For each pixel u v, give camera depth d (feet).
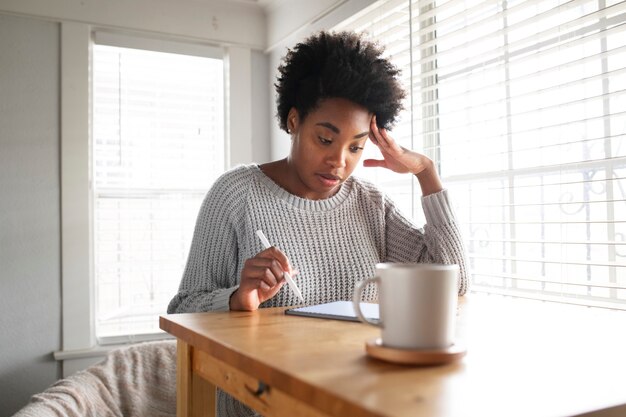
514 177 5.98
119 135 8.98
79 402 6.44
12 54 8.23
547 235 5.62
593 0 4.99
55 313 8.36
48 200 8.37
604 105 5.10
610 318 3.12
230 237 4.00
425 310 1.99
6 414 8.07
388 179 7.81
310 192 4.23
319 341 2.34
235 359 2.17
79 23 8.57
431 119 7.14
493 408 1.56
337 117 3.64
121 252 8.94
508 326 2.86
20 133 8.25
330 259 4.08
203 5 9.47
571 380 1.87
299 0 8.93
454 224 4.16
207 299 3.51
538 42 5.66
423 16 6.86
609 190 5.04
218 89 9.75
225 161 9.70
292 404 1.94
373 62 3.88
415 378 1.81
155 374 7.45
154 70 9.27
